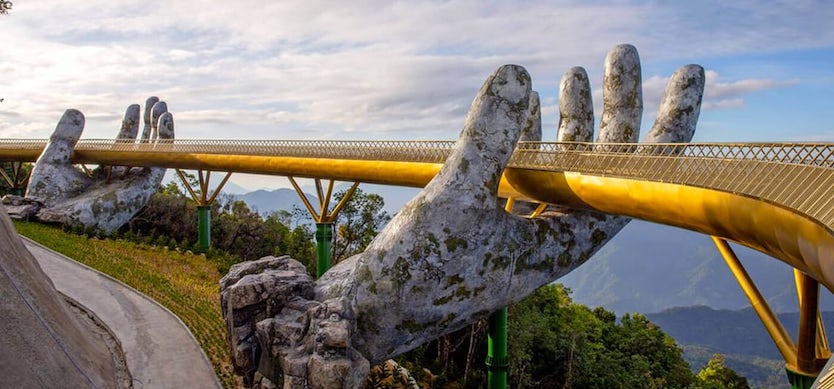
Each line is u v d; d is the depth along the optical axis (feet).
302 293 89.20
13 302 66.13
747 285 65.00
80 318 103.71
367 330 82.23
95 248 153.48
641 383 184.34
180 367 89.61
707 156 57.41
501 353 103.14
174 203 220.02
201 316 114.21
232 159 145.18
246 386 84.69
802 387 60.08
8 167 269.85
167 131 193.98
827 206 40.37
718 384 237.45
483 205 83.30
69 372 67.92
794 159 46.34
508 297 87.15
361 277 83.15
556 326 194.08
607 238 93.20
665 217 65.72
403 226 83.30
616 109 91.20
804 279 58.18
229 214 247.50
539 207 98.22
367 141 113.91
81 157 191.31
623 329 234.79
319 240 134.92
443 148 98.48
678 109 87.51
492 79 84.38
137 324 104.73
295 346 77.51
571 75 95.04
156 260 156.35
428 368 148.05
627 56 90.79
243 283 85.56
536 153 86.58
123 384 82.43
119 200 183.01
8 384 55.67
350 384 72.18
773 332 63.72
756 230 50.83
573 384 165.99
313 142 125.90
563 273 90.89
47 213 170.71
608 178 71.87
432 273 82.07
